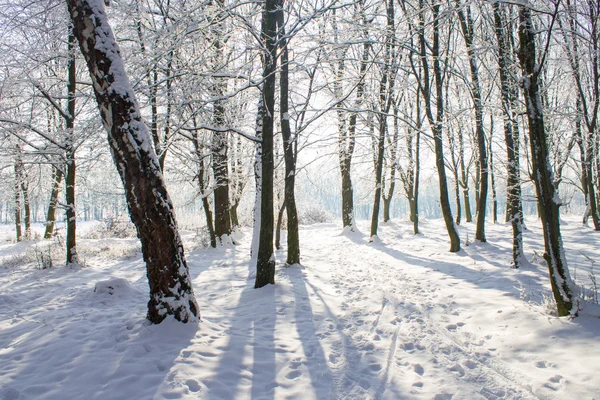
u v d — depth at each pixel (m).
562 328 4.29
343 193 19.28
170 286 4.66
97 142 9.93
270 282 7.54
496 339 4.43
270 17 7.29
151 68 7.55
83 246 15.05
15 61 8.81
